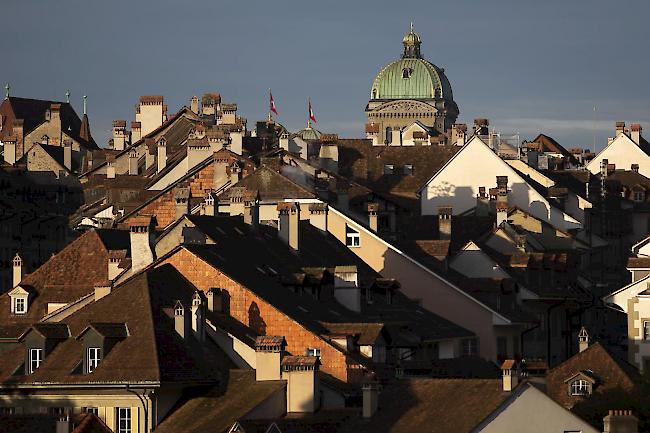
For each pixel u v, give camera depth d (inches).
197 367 6850.4
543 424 6314.0
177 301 6998.0
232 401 6683.1
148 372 6742.1
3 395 6884.8
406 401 6432.1
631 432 6392.7
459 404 6348.4
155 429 6712.6
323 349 7396.7
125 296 7116.1
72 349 6963.6
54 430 6151.6
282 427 6323.8
